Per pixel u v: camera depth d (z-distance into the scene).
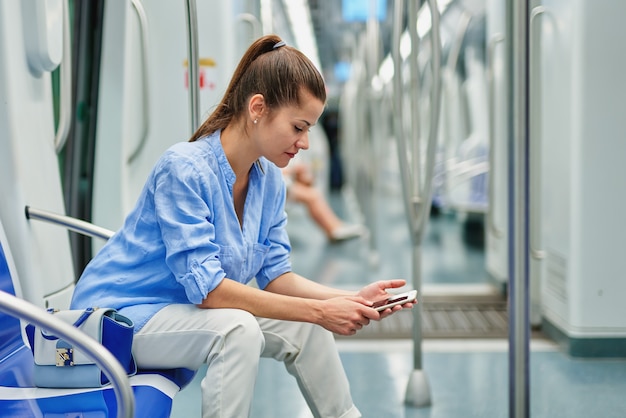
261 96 1.61
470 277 5.36
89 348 1.17
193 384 2.89
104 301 1.64
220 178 1.66
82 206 3.25
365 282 5.31
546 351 3.35
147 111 2.85
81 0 3.14
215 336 1.53
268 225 1.86
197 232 1.56
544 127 3.57
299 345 1.78
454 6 6.20
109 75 2.96
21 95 2.01
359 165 7.67
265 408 2.68
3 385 1.53
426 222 2.64
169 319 1.58
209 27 2.97
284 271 1.90
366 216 7.05
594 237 3.16
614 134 3.12
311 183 7.99
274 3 4.78
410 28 2.61
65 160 3.21
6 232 1.93
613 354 3.21
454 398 2.77
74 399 1.44
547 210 3.57
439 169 7.65
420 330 2.71
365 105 6.38
